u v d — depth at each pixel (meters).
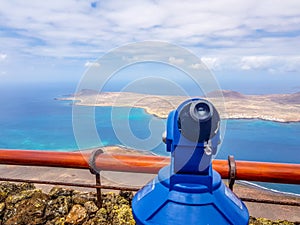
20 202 2.92
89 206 2.85
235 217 1.23
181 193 1.21
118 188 2.63
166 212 1.19
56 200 2.97
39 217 2.76
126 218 2.64
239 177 2.38
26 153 2.70
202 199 1.19
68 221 2.70
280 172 2.32
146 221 1.21
